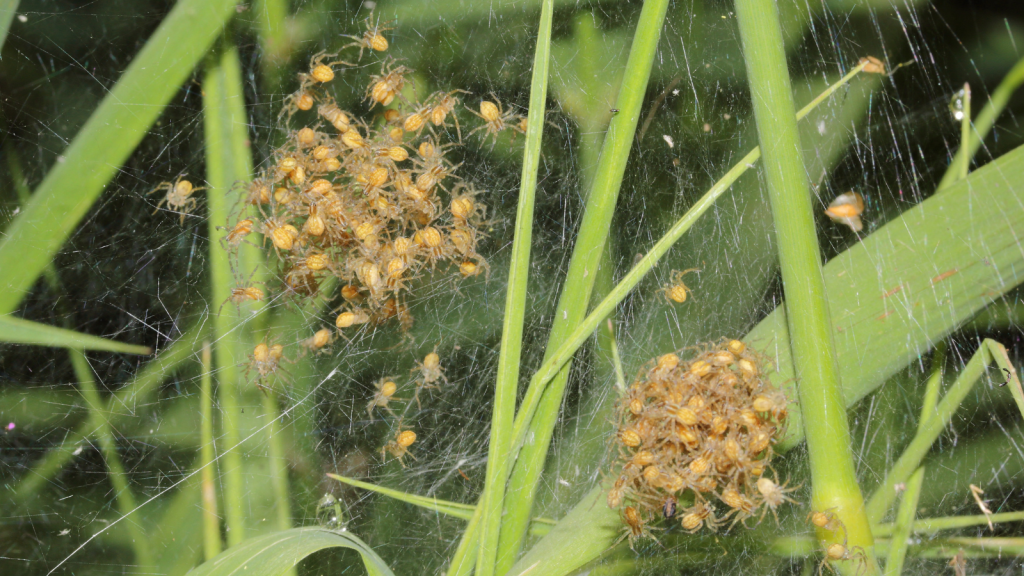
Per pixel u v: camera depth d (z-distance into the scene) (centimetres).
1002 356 20
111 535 21
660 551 21
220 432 21
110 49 21
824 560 20
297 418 21
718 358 20
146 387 21
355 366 21
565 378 20
